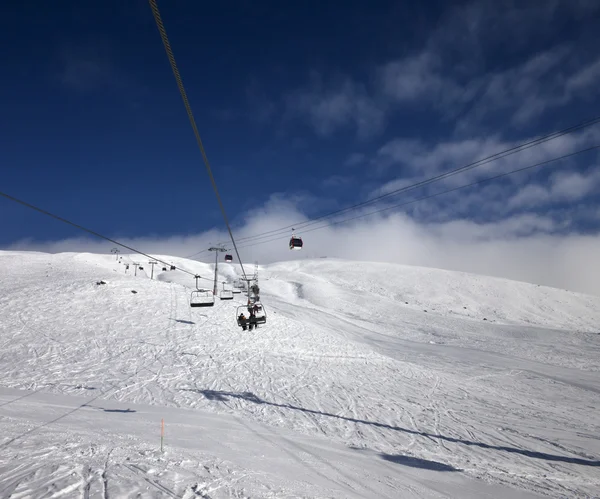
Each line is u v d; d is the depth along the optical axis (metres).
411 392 25.78
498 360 43.81
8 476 8.12
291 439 14.76
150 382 22.91
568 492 11.71
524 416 21.58
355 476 11.29
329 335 46.19
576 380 34.88
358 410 20.44
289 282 111.69
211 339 35.88
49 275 63.09
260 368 28.83
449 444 15.94
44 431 11.95
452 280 130.00
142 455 10.16
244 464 10.66
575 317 103.00
